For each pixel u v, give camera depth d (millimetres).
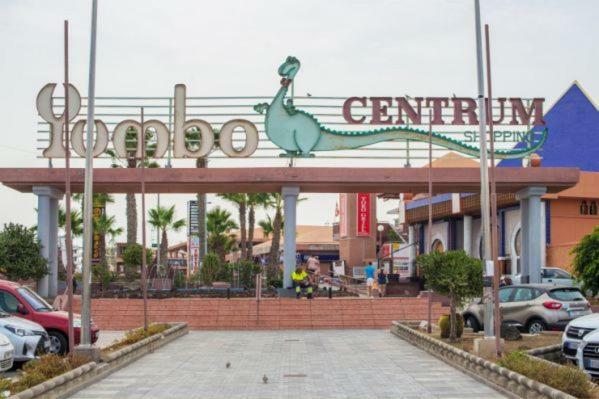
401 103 31000
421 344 19453
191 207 51656
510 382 12055
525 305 20672
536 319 20422
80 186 29609
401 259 53312
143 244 21094
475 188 30344
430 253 18297
